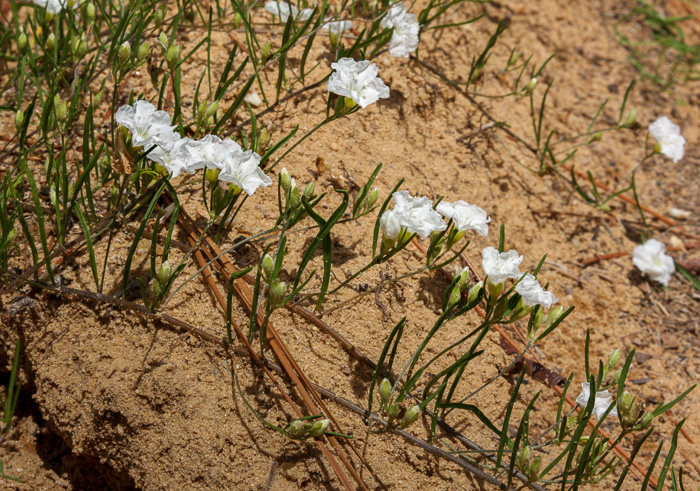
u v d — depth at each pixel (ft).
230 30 2.12
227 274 1.89
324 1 2.02
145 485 1.82
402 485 1.84
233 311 1.88
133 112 1.79
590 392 1.80
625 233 2.22
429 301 1.96
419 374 1.82
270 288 1.80
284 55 1.99
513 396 1.80
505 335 1.98
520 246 2.13
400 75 2.14
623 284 2.15
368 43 2.04
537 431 1.93
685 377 2.07
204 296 1.88
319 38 2.13
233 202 1.85
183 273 1.89
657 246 2.16
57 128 1.94
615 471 1.94
